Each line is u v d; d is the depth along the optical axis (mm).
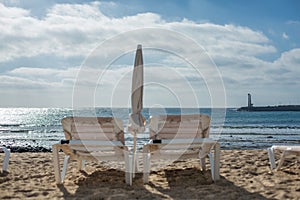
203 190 4105
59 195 3934
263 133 19359
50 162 6316
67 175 5117
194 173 5160
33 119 41250
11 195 3924
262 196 3783
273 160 5238
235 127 23891
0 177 4922
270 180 4531
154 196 3857
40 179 4840
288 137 17219
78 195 3932
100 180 4762
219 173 4629
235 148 13078
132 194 3947
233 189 4117
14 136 20078
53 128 26547
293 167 5406
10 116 49625
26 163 6176
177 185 4418
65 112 65688
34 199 3760
